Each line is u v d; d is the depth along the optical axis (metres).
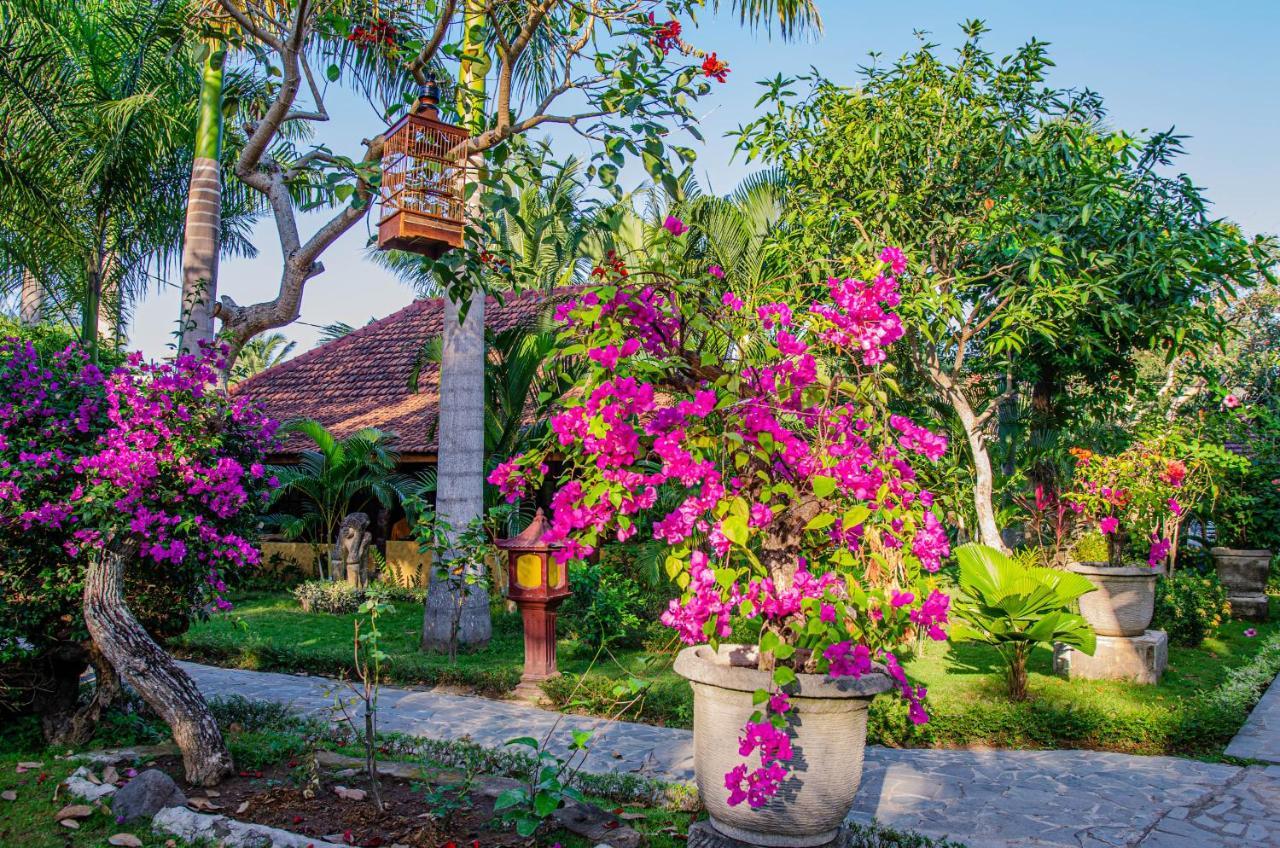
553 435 3.82
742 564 3.84
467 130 6.09
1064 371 12.07
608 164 4.43
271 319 8.49
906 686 3.38
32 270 11.97
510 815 3.94
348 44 8.45
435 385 16.58
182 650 9.79
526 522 12.84
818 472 3.46
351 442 13.98
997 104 9.77
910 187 10.15
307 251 8.25
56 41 11.15
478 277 5.28
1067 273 9.66
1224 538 13.70
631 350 3.46
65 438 5.35
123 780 4.66
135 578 5.51
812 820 3.46
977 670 8.54
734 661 3.90
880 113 9.83
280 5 7.96
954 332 10.68
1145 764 5.96
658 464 3.96
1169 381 18.36
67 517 4.96
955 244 10.12
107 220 12.41
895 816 4.89
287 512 15.91
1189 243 9.23
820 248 9.69
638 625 9.58
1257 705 7.59
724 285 4.10
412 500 7.85
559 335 3.76
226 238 14.56
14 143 11.03
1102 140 10.26
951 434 13.87
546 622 8.01
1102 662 8.20
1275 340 21.47
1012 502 14.15
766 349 3.66
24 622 5.07
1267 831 4.70
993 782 5.52
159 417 5.08
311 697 7.62
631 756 5.88
